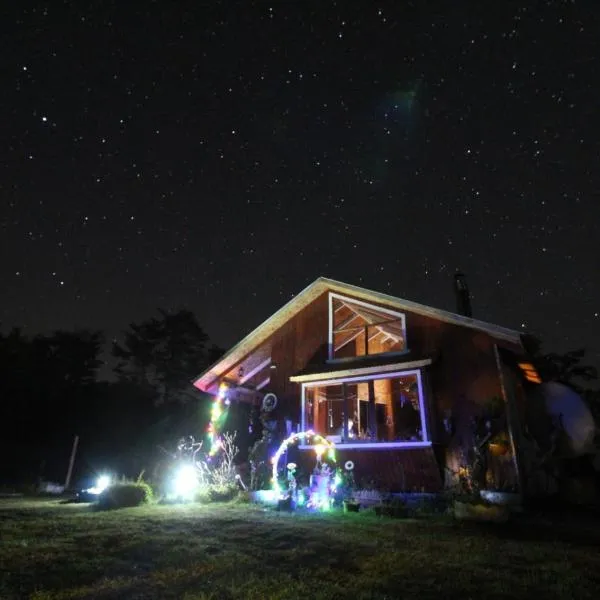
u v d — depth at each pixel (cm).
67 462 2742
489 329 1298
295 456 1576
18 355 2964
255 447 1546
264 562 594
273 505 1180
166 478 1633
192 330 3697
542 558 629
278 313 1791
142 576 532
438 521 931
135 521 904
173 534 768
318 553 644
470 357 1355
